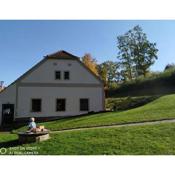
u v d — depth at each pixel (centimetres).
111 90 5378
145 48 6266
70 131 1870
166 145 1388
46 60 3428
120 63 6397
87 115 2850
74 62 3503
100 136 1617
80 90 3475
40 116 3325
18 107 3281
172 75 4762
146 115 2166
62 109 3403
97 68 6366
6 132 2406
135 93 4994
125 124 1972
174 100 2703
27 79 3347
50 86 3397
